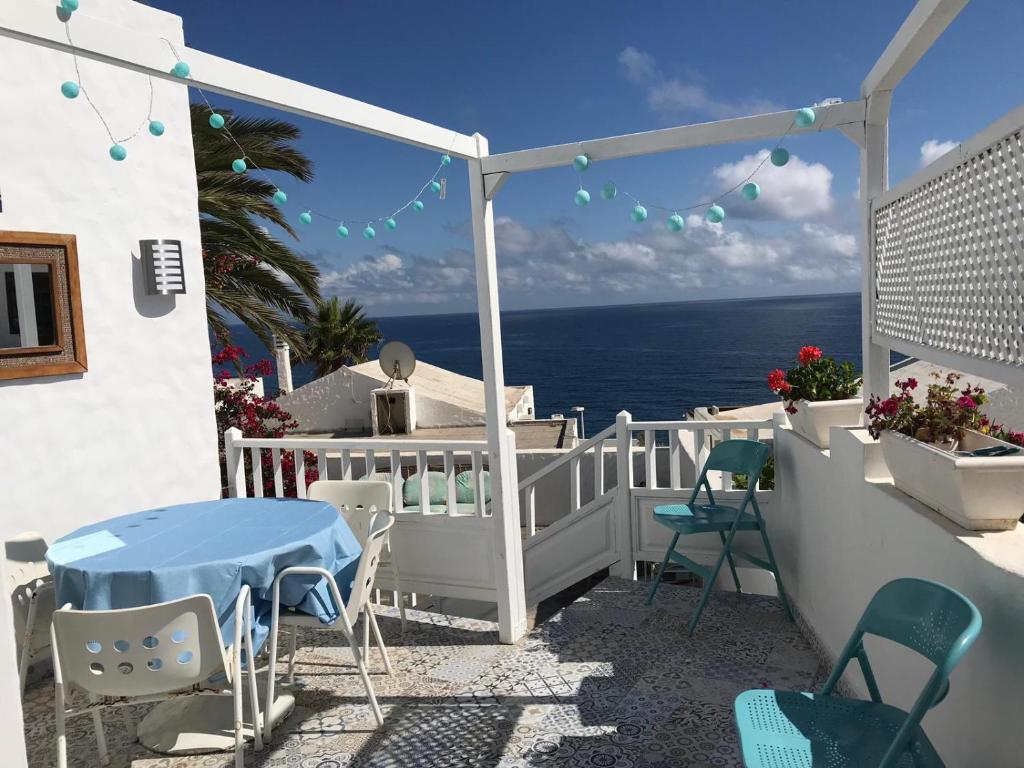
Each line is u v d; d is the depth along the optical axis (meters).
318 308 10.45
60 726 2.69
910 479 2.60
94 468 4.43
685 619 4.43
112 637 2.57
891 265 3.68
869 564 2.99
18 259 3.99
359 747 3.17
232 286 9.52
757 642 4.06
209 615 2.65
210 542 3.29
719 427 4.88
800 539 4.19
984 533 2.18
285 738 3.26
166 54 2.68
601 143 3.81
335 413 14.45
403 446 4.64
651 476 5.12
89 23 2.47
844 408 3.84
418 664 3.98
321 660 4.07
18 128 4.01
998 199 2.46
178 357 4.98
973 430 2.73
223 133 8.45
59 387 4.24
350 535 3.74
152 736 3.29
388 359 13.93
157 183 4.84
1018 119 2.21
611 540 5.26
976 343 2.71
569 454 5.32
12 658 1.81
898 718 2.10
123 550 3.20
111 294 4.53
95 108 4.43
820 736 2.03
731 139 3.67
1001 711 1.85
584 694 3.55
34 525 4.10
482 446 4.46
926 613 1.95
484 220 4.09
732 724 3.22
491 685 3.70
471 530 4.51
